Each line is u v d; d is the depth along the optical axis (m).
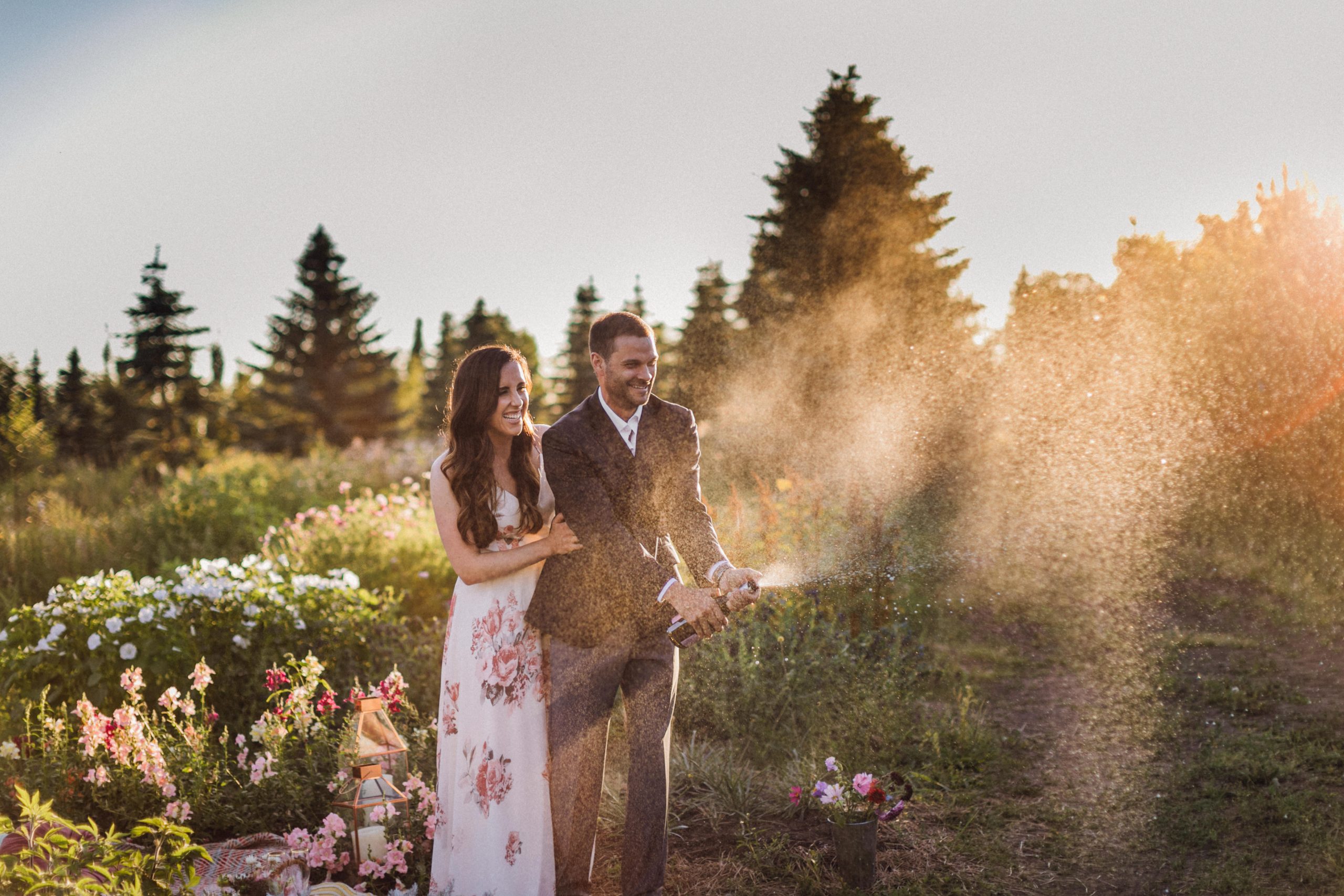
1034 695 4.62
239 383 38.28
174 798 3.26
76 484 11.76
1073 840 3.10
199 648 4.45
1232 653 5.04
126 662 4.22
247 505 8.99
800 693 4.36
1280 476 7.30
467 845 2.65
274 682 3.68
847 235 17.36
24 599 6.86
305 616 4.80
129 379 31.77
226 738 3.51
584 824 2.67
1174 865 2.91
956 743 3.95
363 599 5.21
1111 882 2.84
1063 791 3.50
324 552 7.02
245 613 4.57
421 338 64.69
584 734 2.64
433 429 38.12
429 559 6.94
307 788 3.30
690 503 2.88
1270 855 2.92
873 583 5.41
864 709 4.18
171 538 8.30
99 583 4.50
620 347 2.68
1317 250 7.98
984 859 2.99
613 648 2.67
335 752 3.45
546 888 2.67
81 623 4.25
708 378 16.28
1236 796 3.33
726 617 2.64
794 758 3.84
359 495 11.16
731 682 4.36
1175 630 5.44
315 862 2.80
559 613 2.66
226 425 33.62
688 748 3.92
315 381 34.88
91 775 3.25
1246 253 8.52
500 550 2.71
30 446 12.83
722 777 3.56
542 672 2.71
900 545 5.75
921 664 4.99
